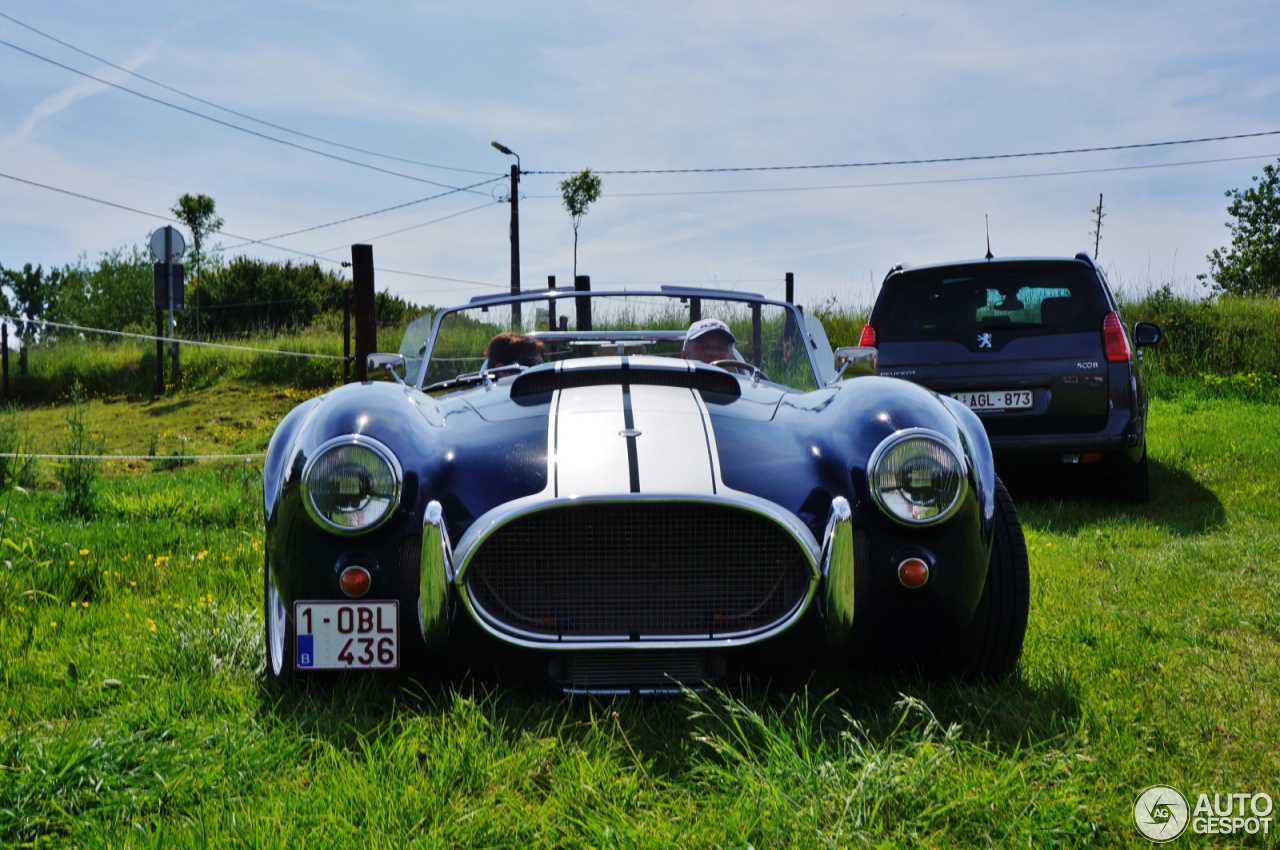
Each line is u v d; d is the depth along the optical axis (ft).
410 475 8.23
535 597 7.97
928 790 6.72
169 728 8.02
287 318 101.65
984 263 19.65
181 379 51.72
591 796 6.75
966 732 7.89
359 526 8.00
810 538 7.89
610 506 7.92
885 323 20.33
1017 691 8.72
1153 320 43.34
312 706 8.38
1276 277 152.97
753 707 8.12
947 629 8.43
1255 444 24.11
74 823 6.51
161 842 6.16
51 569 13.57
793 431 9.04
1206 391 36.78
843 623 7.86
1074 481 22.29
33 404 50.29
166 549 15.81
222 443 36.91
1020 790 6.72
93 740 7.45
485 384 11.54
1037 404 19.17
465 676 8.59
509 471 8.25
